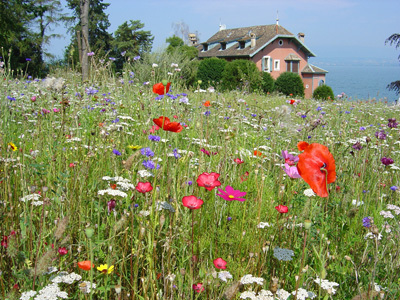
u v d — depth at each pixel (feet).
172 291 6.01
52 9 148.66
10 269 6.63
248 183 10.53
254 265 7.02
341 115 26.43
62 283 6.40
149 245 6.39
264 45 160.76
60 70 24.93
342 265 7.99
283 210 7.86
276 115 15.83
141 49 167.22
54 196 8.15
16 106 16.19
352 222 9.21
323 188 5.15
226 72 82.28
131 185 7.63
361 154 14.83
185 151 11.23
